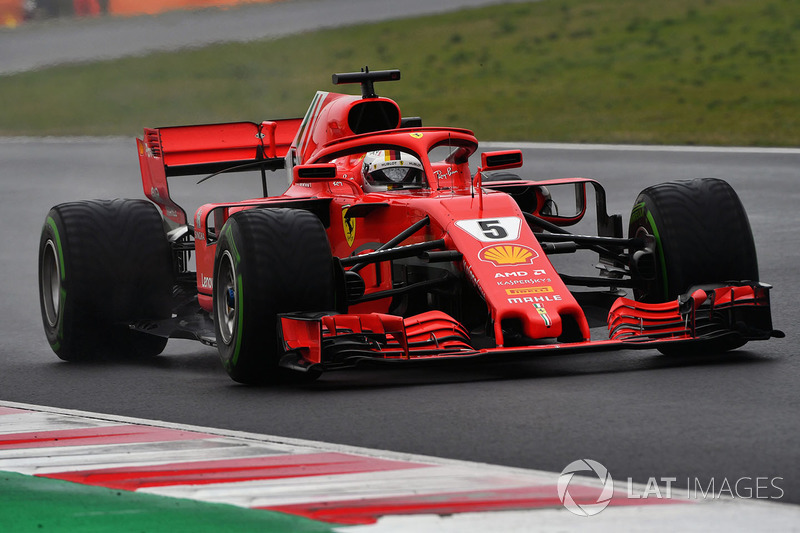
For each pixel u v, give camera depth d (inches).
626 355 1031.0
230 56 4170.8
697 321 962.7
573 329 948.0
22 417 900.6
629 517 588.1
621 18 5231.3
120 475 701.3
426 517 593.6
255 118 3651.6
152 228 1191.6
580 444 726.5
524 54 4687.5
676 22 5039.4
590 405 826.2
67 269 1155.3
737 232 1002.1
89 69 4005.9
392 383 951.0
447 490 637.9
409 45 4889.3
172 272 1195.3
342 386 951.6
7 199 2603.3
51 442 802.8
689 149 2837.1
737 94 3644.2
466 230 976.3
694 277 988.6
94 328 1168.2
